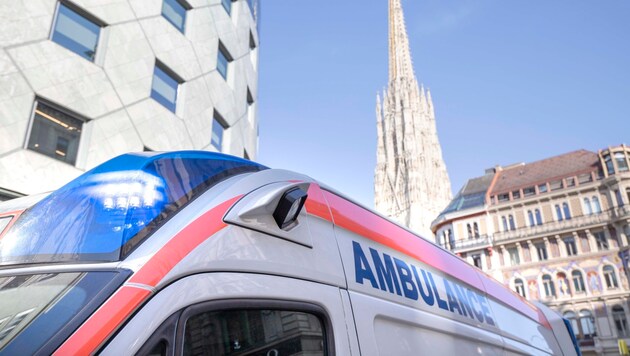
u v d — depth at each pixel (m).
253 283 1.78
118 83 13.73
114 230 1.65
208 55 18.48
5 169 10.38
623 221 36.09
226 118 19.31
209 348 1.51
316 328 2.02
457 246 43.59
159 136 14.74
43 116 11.63
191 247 1.63
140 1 15.27
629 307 34.03
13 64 11.06
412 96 112.38
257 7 27.12
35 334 1.23
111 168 2.02
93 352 1.19
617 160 38.03
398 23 126.44
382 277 2.71
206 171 2.16
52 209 1.96
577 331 35.69
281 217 2.09
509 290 4.89
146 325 1.32
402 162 104.00
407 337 2.62
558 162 43.56
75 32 13.05
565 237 38.81
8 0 11.31
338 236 2.57
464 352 3.14
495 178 47.25
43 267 1.60
